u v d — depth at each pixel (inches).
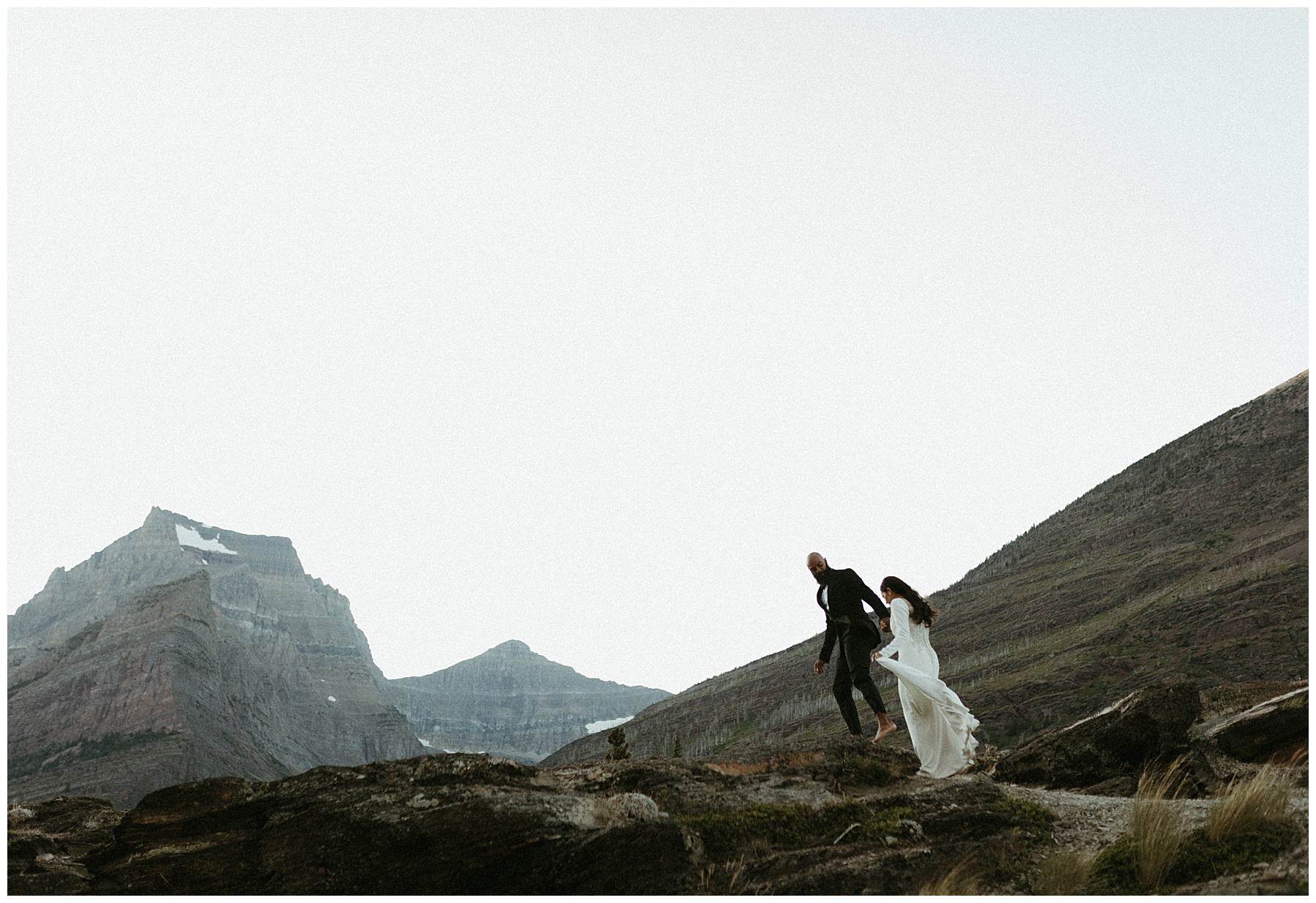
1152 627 4953.3
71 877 326.6
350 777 347.6
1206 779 378.6
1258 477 7155.5
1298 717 395.5
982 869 306.5
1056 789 411.2
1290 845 283.0
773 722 6486.2
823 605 439.8
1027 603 7003.0
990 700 4790.8
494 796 322.3
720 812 328.8
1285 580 4712.1
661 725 7819.9
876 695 417.4
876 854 308.2
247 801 343.6
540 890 299.9
